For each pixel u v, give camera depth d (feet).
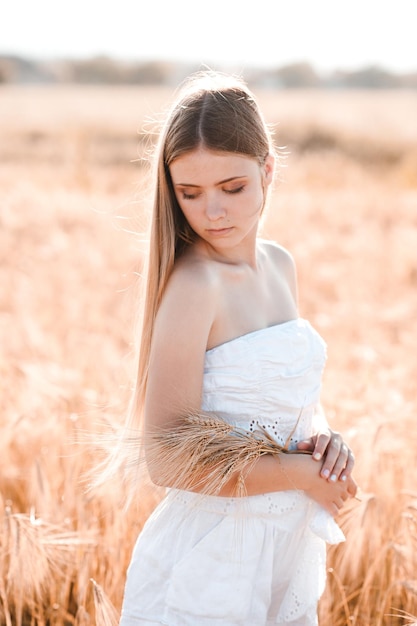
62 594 9.77
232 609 6.34
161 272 6.44
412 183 74.49
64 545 9.34
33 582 9.15
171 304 6.19
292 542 6.61
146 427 6.24
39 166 74.54
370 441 10.41
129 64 324.80
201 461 6.02
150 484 6.93
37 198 44.80
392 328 21.08
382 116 129.70
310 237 34.60
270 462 6.25
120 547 9.78
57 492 11.21
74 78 327.26
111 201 47.55
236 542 6.31
